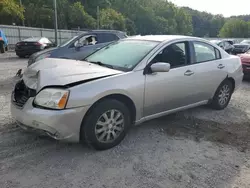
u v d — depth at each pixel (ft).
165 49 13.44
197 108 18.07
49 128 9.86
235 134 13.96
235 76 17.70
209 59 15.89
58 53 25.88
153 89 12.42
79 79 10.55
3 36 60.54
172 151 11.68
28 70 12.49
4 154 10.69
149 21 261.65
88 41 28.66
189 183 9.41
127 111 11.79
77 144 11.79
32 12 148.56
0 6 108.27
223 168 10.50
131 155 11.14
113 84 10.96
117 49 14.42
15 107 10.94
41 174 9.48
